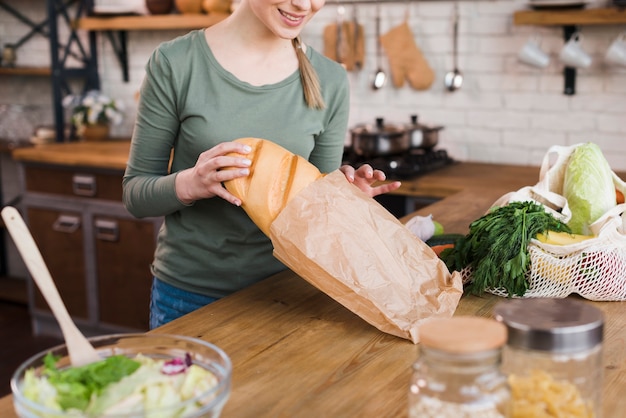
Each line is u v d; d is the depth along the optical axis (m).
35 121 4.59
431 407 0.82
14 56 4.57
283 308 1.47
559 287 1.45
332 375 1.17
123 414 0.82
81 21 4.23
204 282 1.80
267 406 1.07
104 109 4.24
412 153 3.55
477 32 3.57
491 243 1.46
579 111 3.43
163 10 4.06
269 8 1.55
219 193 1.42
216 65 1.70
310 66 1.77
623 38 3.25
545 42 3.43
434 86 3.73
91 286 3.82
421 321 1.31
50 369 0.96
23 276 4.90
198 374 0.93
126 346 1.04
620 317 1.41
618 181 1.69
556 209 1.68
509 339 0.88
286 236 1.34
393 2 3.72
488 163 3.65
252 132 1.72
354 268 1.32
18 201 4.78
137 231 3.60
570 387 0.89
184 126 1.74
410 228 1.74
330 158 1.92
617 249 1.45
